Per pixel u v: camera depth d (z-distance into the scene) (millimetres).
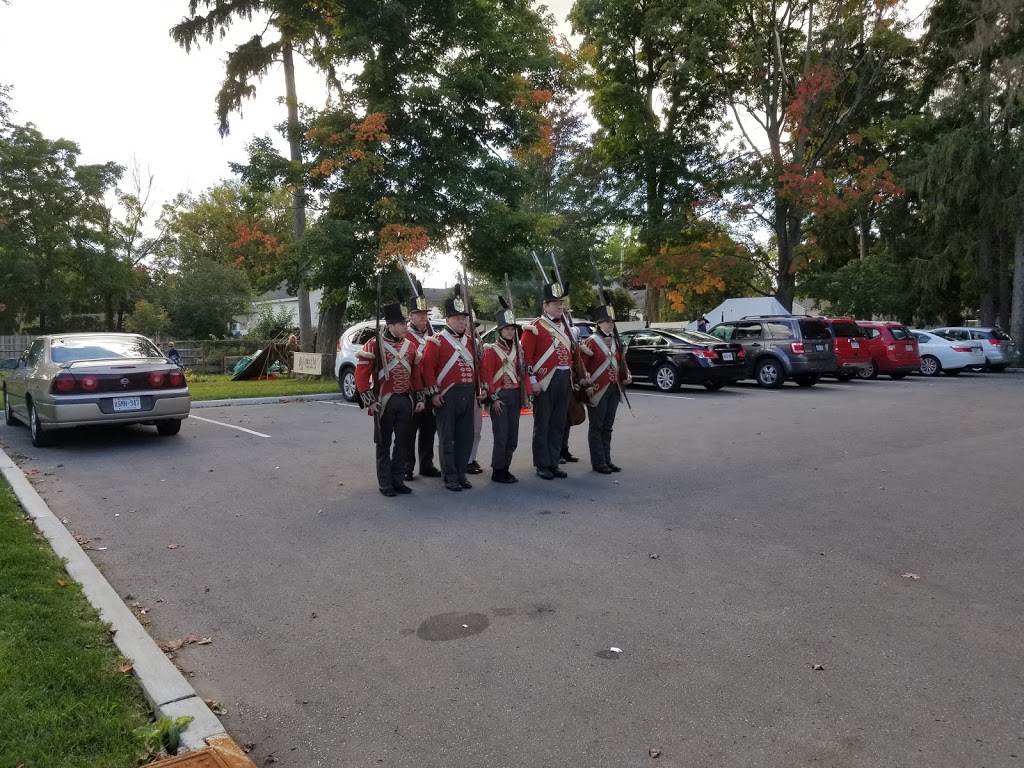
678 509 6777
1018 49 27641
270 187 19359
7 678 3412
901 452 9422
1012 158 26922
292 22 19828
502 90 18672
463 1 18906
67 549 5473
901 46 29078
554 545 5781
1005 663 3801
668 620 4371
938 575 5059
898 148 32531
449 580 5070
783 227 31906
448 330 7676
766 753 3064
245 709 3488
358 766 3041
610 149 34125
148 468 8695
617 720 3326
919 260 30312
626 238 44750
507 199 20375
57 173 37031
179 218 49156
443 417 7598
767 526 6211
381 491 7461
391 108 18203
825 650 3965
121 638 4008
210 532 6211
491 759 3062
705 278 30734
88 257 37562
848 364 19797
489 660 3914
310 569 5320
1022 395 16516
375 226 18766
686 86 32219
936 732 3193
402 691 3625
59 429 11141
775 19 31141
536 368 7965
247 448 9984
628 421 12375
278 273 21672
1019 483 7688
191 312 37281
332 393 16641
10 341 32188
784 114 30953
